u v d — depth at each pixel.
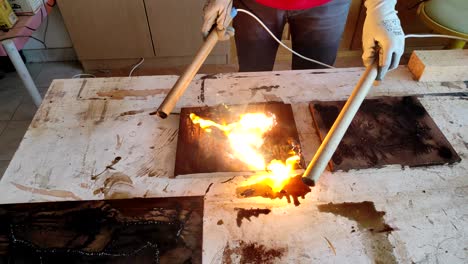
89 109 0.91
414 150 0.78
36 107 1.75
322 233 0.66
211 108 0.88
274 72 1.02
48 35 2.01
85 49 1.93
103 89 0.97
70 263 0.62
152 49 1.95
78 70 2.06
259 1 1.04
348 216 0.68
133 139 0.83
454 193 0.72
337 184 0.73
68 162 0.78
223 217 0.68
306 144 0.82
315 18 1.09
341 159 0.76
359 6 1.83
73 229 0.66
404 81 0.99
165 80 1.00
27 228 0.66
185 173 0.74
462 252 0.63
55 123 0.87
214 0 0.91
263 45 1.21
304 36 1.16
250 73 1.01
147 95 0.95
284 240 0.65
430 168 0.76
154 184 0.74
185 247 0.64
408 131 0.82
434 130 0.82
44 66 2.09
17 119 1.74
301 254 0.63
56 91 0.97
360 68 1.03
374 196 0.71
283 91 0.96
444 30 1.36
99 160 0.79
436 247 0.64
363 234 0.66
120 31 1.86
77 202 0.70
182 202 0.70
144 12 1.77
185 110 0.88
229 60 2.06
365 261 0.62
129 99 0.94
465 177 0.74
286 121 0.85
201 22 1.83
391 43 0.78
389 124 0.83
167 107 0.74
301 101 0.93
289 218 0.68
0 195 0.72
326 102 0.90
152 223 0.67
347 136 0.81
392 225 0.67
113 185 0.74
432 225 0.67
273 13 1.10
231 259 0.63
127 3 1.73
